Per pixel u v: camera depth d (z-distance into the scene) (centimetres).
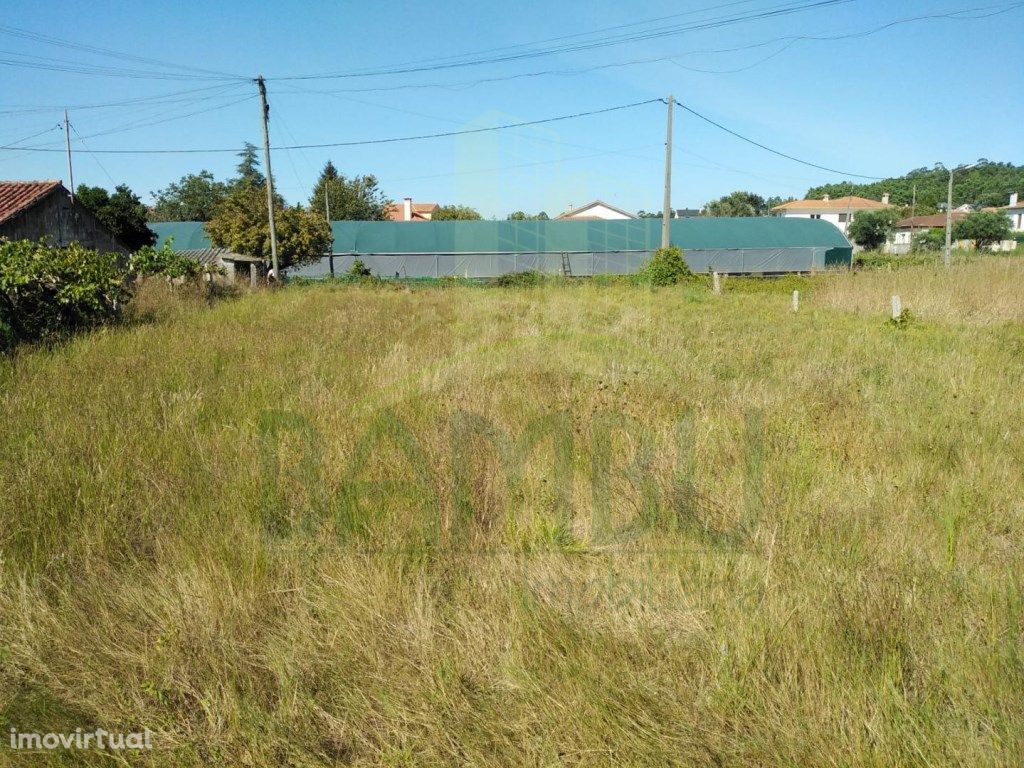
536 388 635
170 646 282
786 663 270
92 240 2314
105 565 342
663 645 287
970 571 341
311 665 277
